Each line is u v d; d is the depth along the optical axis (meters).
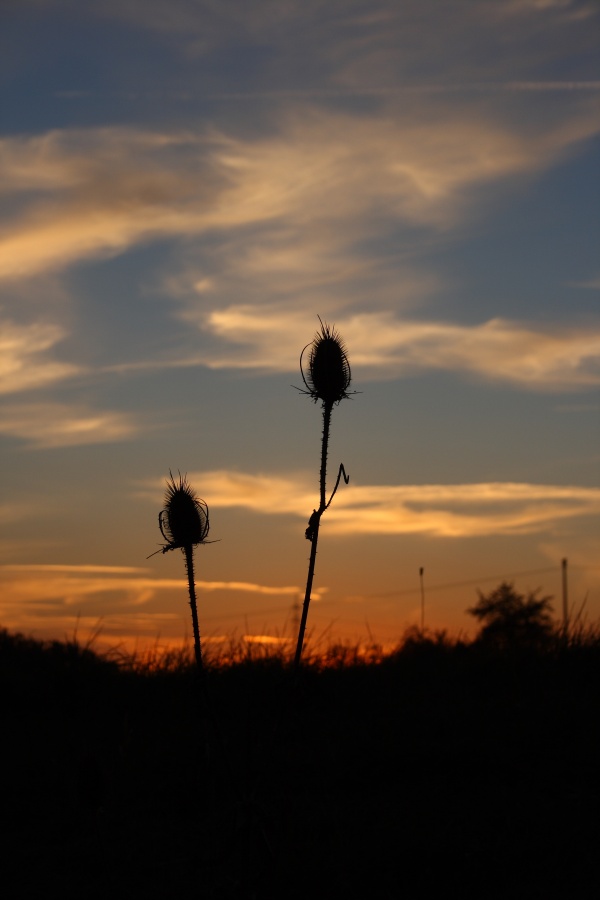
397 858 2.10
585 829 2.16
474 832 2.18
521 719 2.61
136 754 2.55
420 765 2.45
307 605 1.93
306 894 2.03
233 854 2.12
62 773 2.48
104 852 2.08
